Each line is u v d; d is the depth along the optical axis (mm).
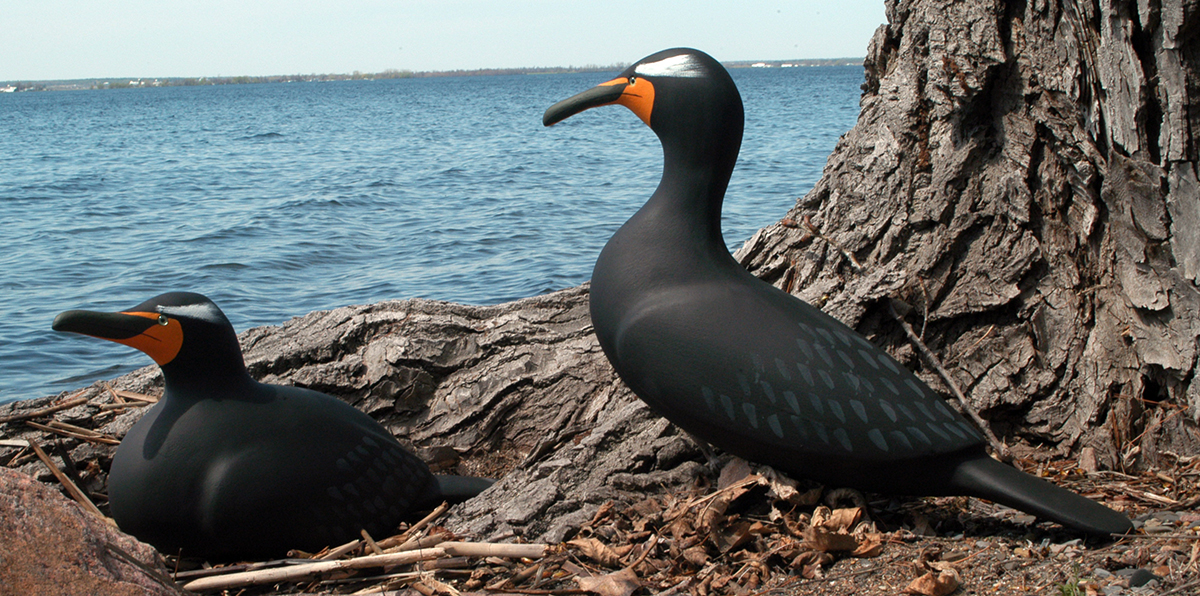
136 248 12555
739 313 3229
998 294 4113
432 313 5172
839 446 3102
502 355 5012
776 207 14328
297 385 4863
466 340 5102
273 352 5082
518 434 4883
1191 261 3564
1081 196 4023
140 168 25766
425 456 4660
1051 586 2811
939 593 2803
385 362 4930
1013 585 2846
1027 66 4070
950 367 4188
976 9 4168
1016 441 4094
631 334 3277
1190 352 3650
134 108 102062
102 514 3994
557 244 12297
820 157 22406
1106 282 3951
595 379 4840
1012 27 4109
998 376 4078
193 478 3408
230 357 3604
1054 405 3996
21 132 52594
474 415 4863
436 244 12562
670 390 3217
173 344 3477
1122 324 3879
